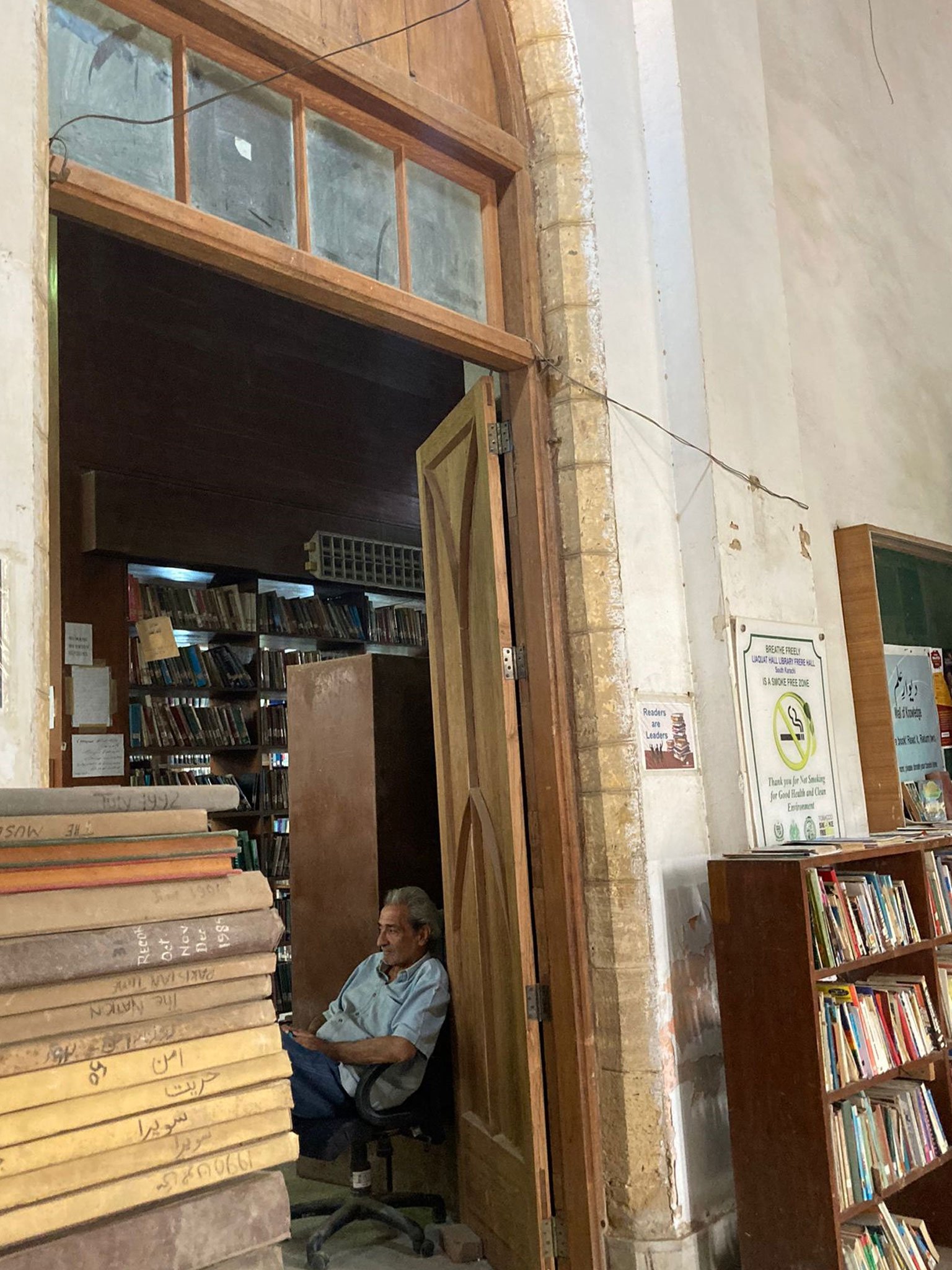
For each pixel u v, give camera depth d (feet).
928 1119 10.54
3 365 5.96
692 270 12.05
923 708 15.24
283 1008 21.02
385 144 10.32
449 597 12.53
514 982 10.61
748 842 11.15
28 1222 3.37
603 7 12.26
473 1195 11.87
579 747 10.64
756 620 11.91
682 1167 10.11
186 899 4.05
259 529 21.66
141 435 19.80
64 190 7.34
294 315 23.57
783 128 15.42
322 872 14.92
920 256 18.30
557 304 11.18
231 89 8.95
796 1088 9.29
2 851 3.67
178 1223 3.71
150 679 19.80
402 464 25.61
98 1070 3.66
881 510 15.46
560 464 11.02
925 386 17.51
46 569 6.05
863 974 11.35
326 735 15.05
